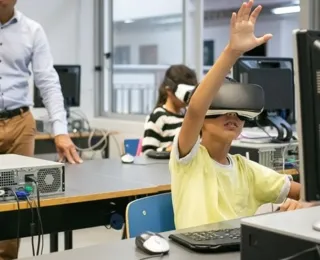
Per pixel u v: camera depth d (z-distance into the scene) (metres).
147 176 2.60
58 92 3.05
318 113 1.12
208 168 1.75
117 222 2.34
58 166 2.15
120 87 6.15
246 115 1.74
